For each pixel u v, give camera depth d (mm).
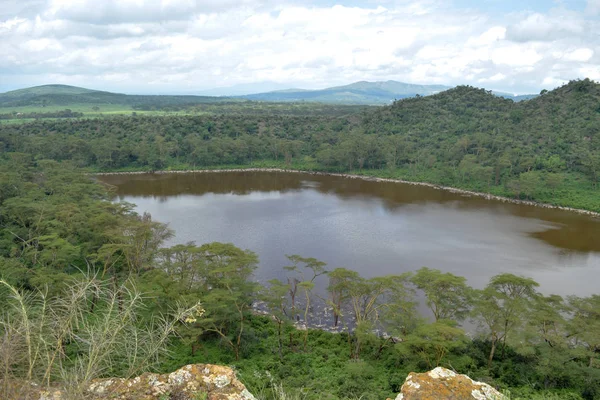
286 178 151875
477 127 173375
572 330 37219
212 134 193875
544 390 33531
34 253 53656
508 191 118875
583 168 120562
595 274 65500
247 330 43188
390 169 154375
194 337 35812
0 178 83312
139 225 55719
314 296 57531
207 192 127062
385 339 44531
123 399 12156
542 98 184875
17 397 10227
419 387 14367
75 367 11375
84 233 60812
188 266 47156
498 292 40500
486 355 40312
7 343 10711
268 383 31781
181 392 12898
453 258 71938
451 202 114000
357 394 30500
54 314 12055
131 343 13070
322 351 41906
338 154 156750
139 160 164000
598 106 157375
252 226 89750
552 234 85438
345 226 90375
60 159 160250
